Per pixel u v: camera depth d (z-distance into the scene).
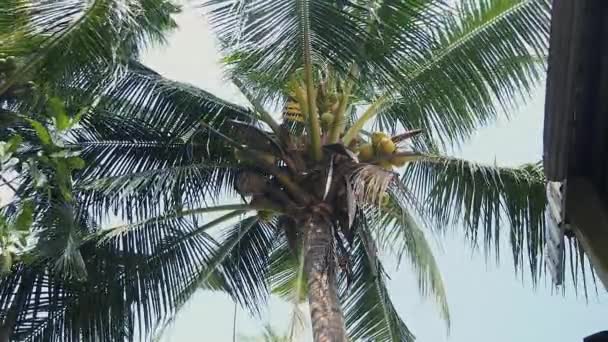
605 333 3.60
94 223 9.24
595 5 3.55
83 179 9.52
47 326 8.78
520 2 8.97
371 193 7.75
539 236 9.50
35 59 6.64
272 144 8.73
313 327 7.80
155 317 9.19
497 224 9.60
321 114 8.91
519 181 9.59
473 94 9.13
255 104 9.09
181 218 9.69
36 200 6.80
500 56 9.02
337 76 8.91
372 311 10.09
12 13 6.73
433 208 9.79
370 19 8.19
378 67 8.27
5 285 8.60
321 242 8.24
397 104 9.48
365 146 8.76
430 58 8.98
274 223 10.32
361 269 10.10
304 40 7.62
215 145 9.62
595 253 3.86
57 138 5.71
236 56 8.11
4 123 6.36
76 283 8.94
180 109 9.70
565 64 3.55
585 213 3.99
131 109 9.68
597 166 4.07
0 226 5.35
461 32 9.03
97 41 6.84
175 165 9.84
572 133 3.88
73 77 7.19
